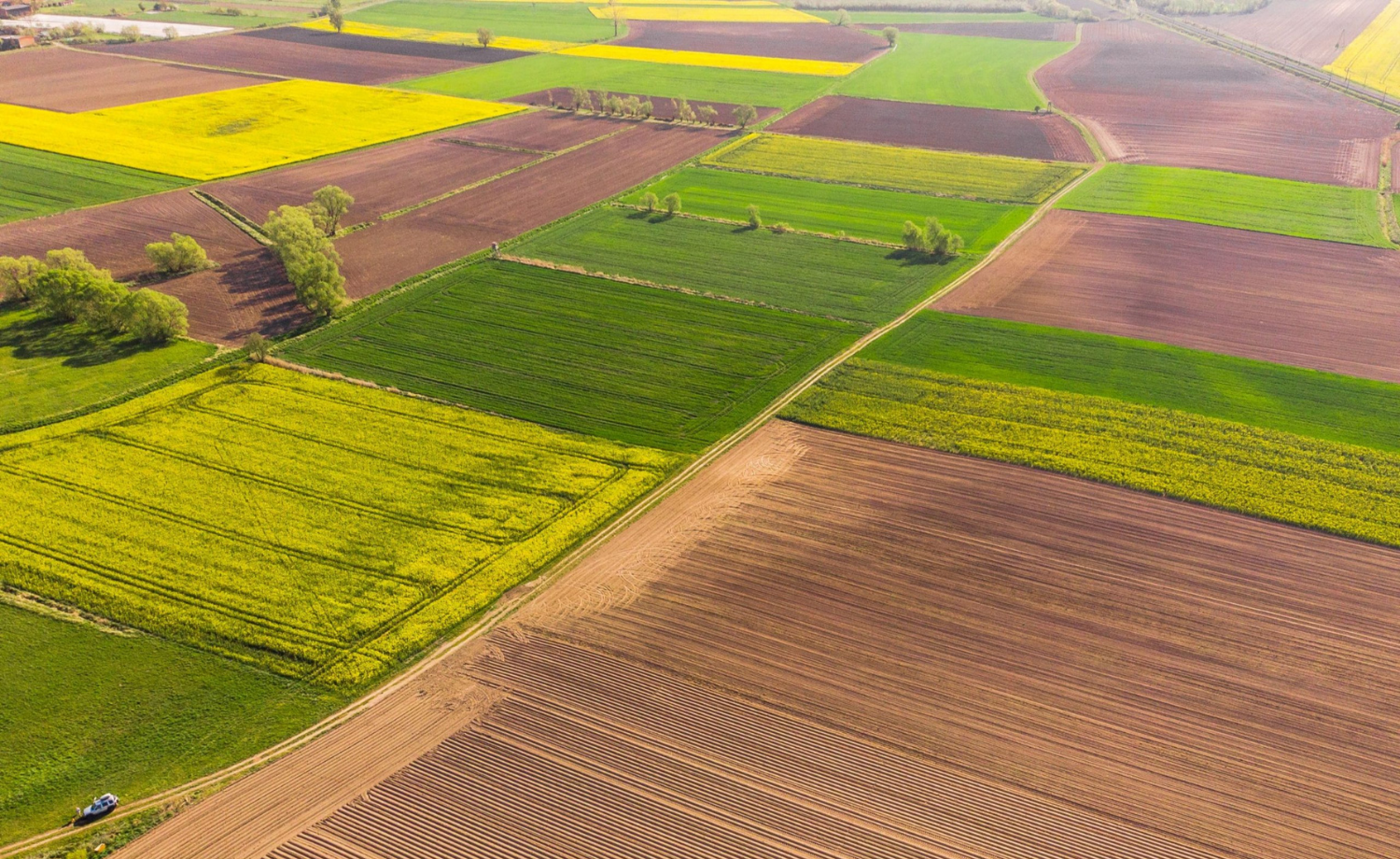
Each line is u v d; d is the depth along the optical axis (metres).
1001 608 41.91
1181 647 39.78
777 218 90.25
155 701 36.66
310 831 32.03
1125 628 40.78
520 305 70.62
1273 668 38.72
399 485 49.81
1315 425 55.62
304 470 50.81
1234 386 60.00
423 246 81.88
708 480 51.03
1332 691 37.62
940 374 61.41
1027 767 34.41
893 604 42.12
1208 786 33.69
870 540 46.31
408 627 40.41
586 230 86.06
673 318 69.00
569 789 33.44
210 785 33.56
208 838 31.77
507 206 92.00
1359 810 32.81
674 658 39.12
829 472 51.69
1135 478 50.62
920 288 75.06
